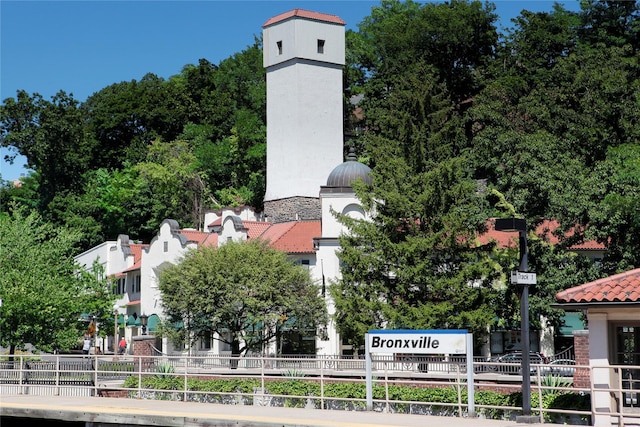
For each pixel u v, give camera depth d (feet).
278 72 274.16
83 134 376.68
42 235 192.95
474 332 173.06
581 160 189.06
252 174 343.46
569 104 220.43
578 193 167.73
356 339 177.27
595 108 206.90
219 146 360.28
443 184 180.04
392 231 180.55
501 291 173.99
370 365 108.68
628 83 233.35
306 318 195.42
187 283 192.34
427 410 117.50
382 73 324.19
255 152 342.44
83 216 358.84
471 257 177.06
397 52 327.47
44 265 184.44
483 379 124.26
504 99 272.92
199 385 133.90
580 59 257.75
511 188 176.65
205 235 276.00
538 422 94.32
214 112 381.60
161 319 235.20
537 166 173.58
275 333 196.95
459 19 317.42
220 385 133.08
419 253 175.94
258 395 118.52
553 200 167.53
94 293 192.85
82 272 190.08
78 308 182.09
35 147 363.76
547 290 169.37
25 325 172.35
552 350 223.30
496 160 186.91
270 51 276.21
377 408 120.67
